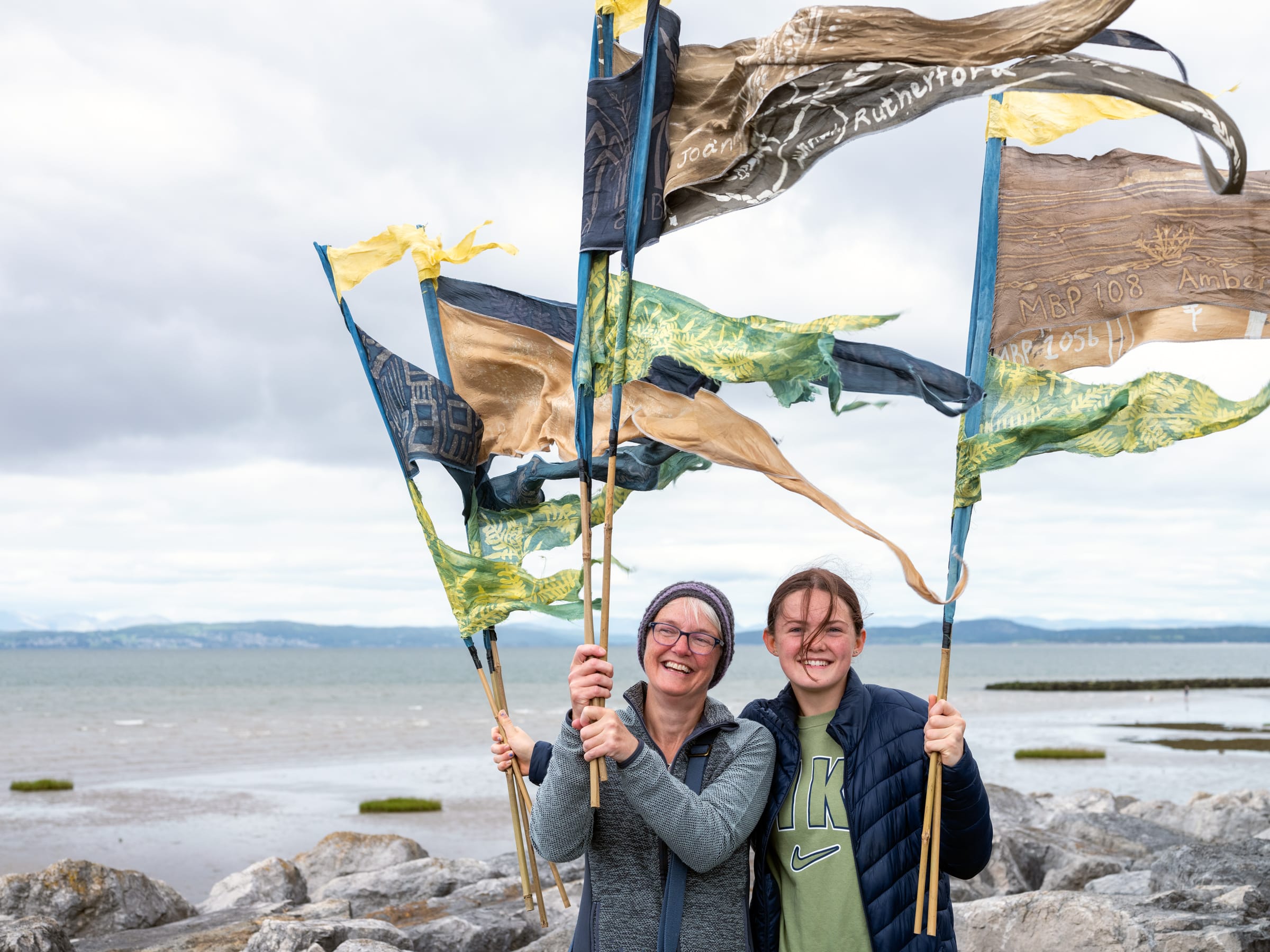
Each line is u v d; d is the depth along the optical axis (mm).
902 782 3039
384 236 3654
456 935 7559
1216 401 3029
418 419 3523
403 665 172500
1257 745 36875
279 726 46188
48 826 19875
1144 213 3162
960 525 3084
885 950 2908
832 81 2928
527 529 3715
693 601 3088
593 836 3049
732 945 2959
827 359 2834
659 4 3010
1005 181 3264
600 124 3109
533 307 3619
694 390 3326
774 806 3115
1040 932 5723
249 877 10562
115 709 59719
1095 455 3100
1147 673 138250
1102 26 2582
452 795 24188
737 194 3158
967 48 2764
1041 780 26031
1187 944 5332
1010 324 3244
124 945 7543
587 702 2875
